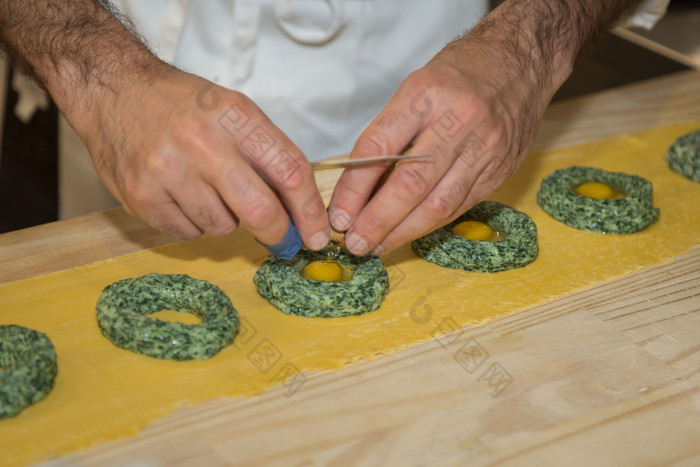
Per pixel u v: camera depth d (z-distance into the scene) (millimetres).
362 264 701
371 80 847
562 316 686
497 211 772
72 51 662
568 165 857
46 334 650
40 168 1177
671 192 830
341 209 646
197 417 601
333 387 624
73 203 1013
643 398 626
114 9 755
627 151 883
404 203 639
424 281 714
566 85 1080
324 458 582
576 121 928
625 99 971
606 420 612
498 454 589
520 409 616
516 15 726
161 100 626
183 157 616
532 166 854
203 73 830
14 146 1185
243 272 717
